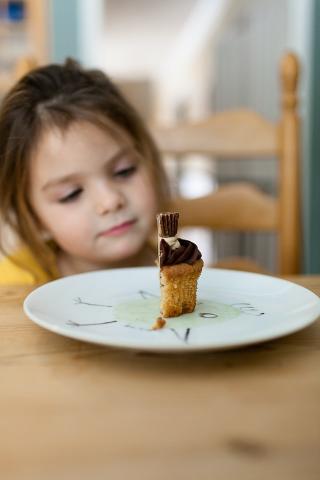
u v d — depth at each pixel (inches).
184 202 35.8
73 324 17.8
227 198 35.6
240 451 11.2
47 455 11.0
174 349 14.9
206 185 218.8
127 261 33.5
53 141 27.8
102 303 20.0
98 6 60.2
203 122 36.1
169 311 18.5
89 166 27.8
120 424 12.4
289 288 20.4
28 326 18.5
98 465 10.6
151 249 35.2
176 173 186.5
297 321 16.6
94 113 28.9
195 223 35.9
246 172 96.6
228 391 14.3
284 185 34.6
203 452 11.1
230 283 21.9
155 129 36.1
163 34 234.5
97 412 13.1
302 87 68.6
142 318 18.5
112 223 28.5
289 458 10.9
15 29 58.6
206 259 120.8
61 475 10.3
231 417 12.8
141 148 32.1
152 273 23.1
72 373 15.2
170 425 12.4
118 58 298.8
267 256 84.7
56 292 20.2
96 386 14.5
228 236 105.2
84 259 31.7
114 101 31.3
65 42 60.1
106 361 15.9
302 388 14.4
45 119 28.0
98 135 28.1
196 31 219.8
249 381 14.8
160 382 14.7
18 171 29.3
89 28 60.2
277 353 16.4
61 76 30.9
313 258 68.5
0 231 31.6
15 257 31.1
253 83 95.5
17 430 12.2
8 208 30.9
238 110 35.8
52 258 31.4
